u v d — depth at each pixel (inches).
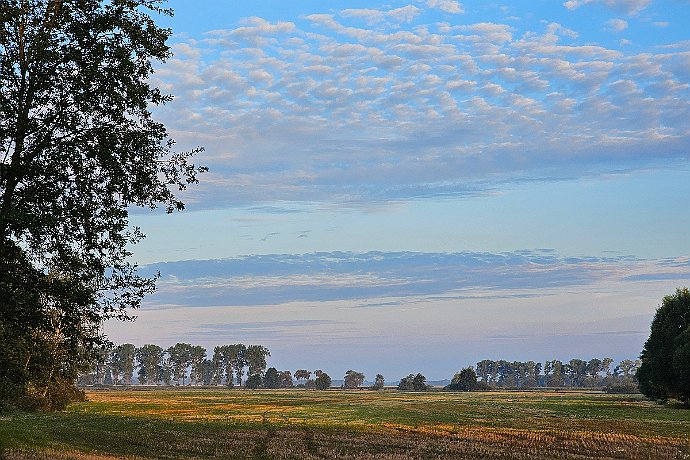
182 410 4003.4
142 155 848.9
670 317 4284.0
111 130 823.7
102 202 839.1
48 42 773.9
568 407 4249.5
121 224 828.0
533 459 1702.8
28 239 802.2
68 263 831.1
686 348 3767.2
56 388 3245.6
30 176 792.3
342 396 6825.8
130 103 828.0
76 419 2770.7
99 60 807.1
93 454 1348.4
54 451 1225.4
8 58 780.0
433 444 2059.5
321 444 2043.6
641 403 4776.1
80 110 815.1
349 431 2519.7
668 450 1900.8
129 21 822.5
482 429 2600.9
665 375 4173.2
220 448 1873.8
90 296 830.5
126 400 5516.7
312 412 3843.5
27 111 789.2
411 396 6766.7
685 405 4207.7
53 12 802.2
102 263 848.9
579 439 2197.3
